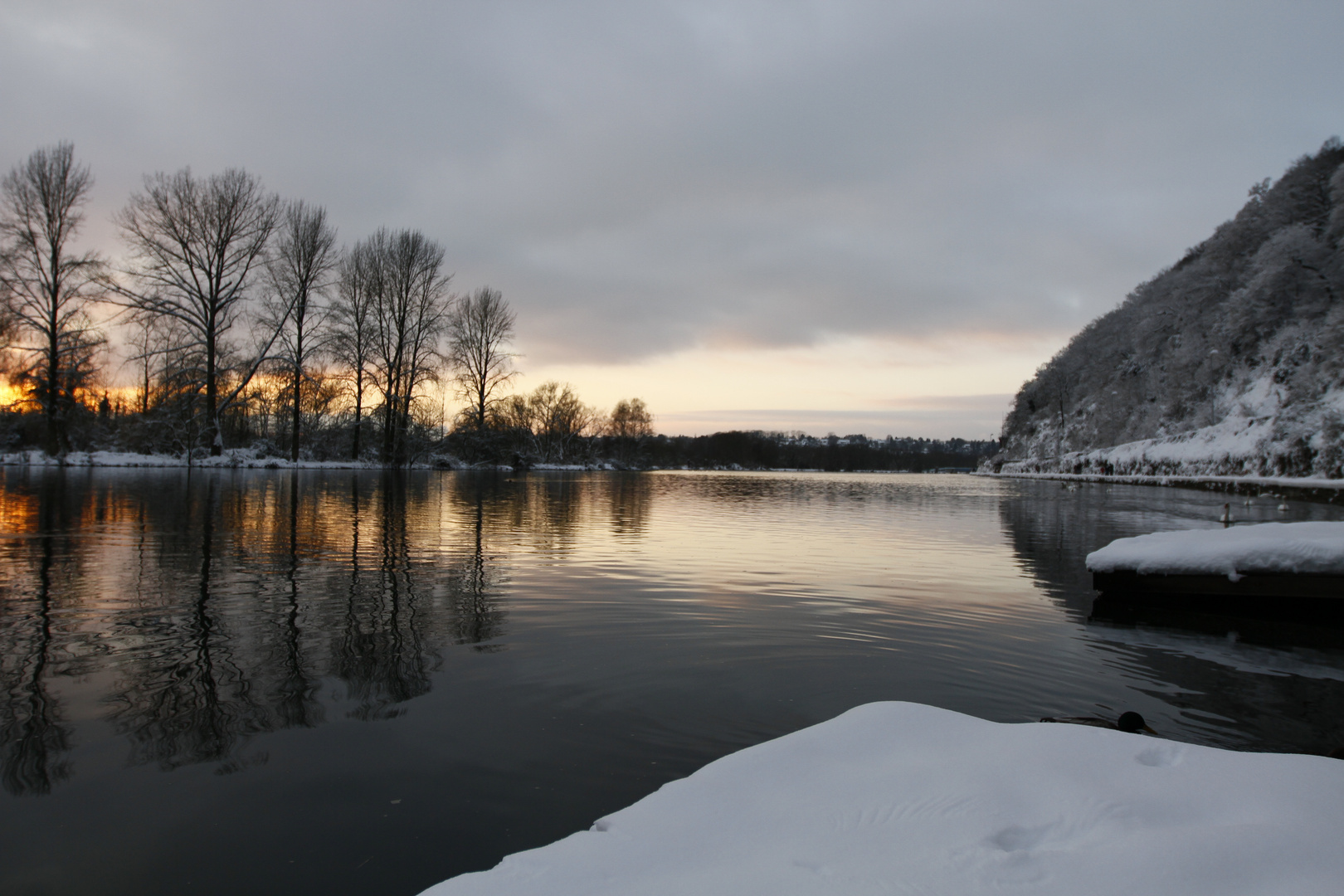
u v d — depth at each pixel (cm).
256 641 590
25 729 410
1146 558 852
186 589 782
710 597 812
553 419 7669
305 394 4059
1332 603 755
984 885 193
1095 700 506
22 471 3012
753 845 230
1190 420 6481
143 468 3403
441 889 216
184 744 393
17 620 643
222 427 4066
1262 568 791
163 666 521
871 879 201
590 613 716
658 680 512
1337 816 222
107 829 309
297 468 3938
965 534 1559
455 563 998
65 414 3631
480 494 2616
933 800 249
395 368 4509
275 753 383
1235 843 204
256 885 271
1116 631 709
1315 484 3088
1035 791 250
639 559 1091
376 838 302
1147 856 200
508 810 326
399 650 577
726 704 465
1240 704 509
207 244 3550
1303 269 5453
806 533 1553
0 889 268
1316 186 5850
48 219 3422
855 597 829
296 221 3906
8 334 3353
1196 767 264
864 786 265
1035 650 629
